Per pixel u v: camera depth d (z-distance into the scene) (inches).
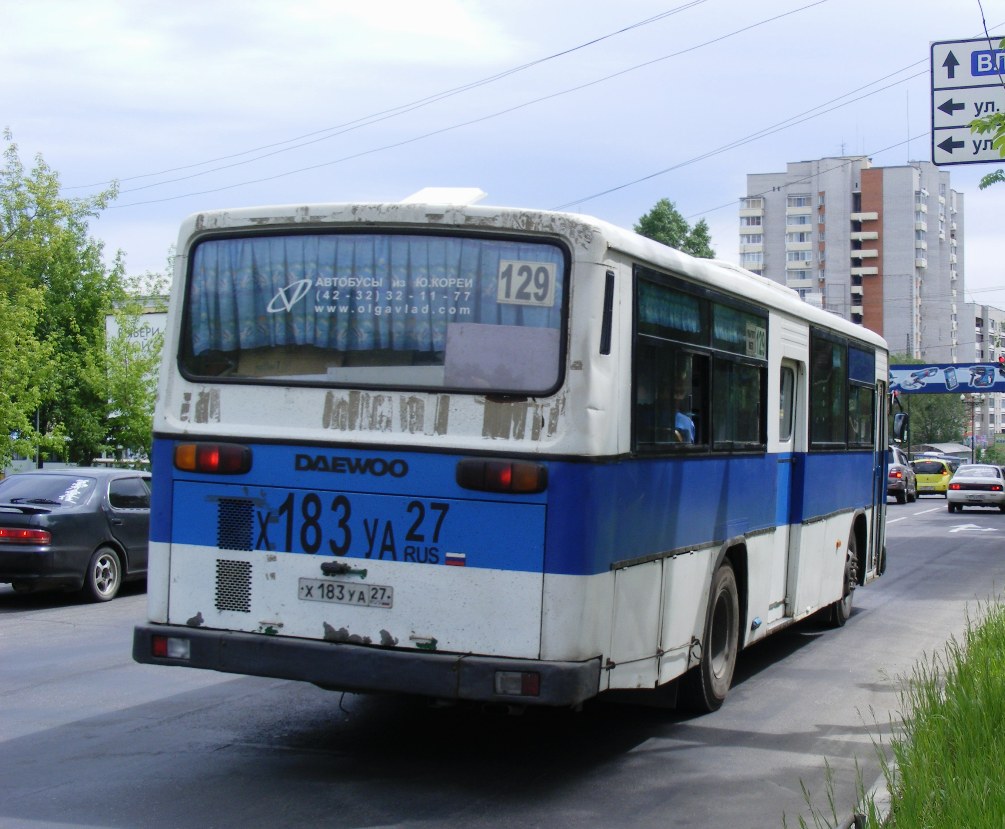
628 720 311.7
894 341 5142.7
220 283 257.6
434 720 305.9
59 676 357.1
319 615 242.1
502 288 238.1
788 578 389.1
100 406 1520.7
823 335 421.4
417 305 242.7
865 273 5187.0
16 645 415.5
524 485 229.6
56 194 1138.0
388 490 238.5
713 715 319.3
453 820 222.4
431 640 234.4
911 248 5137.8
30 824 215.2
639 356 253.3
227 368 255.1
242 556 248.4
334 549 241.6
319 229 251.0
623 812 231.0
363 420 242.1
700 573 295.1
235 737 283.6
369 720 303.9
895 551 875.4
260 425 249.8
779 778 258.4
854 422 478.6
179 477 254.5
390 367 242.5
